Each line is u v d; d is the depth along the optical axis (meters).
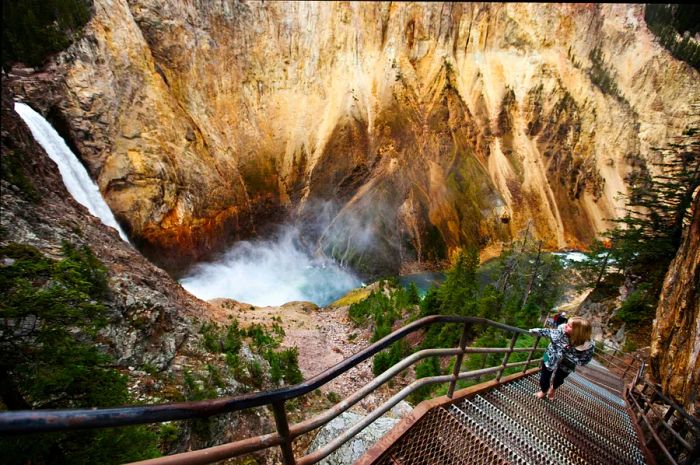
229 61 42.03
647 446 5.54
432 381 3.51
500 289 33.50
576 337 4.55
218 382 12.33
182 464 1.39
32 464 4.06
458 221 45.75
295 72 46.66
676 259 7.48
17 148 17.41
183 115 36.09
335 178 45.47
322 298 35.94
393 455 2.82
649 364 7.14
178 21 37.44
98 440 4.73
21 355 4.55
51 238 13.48
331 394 16.30
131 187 29.88
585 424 5.15
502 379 5.45
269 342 20.06
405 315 25.66
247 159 41.75
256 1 43.97
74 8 29.12
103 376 5.09
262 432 11.84
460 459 2.98
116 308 11.75
